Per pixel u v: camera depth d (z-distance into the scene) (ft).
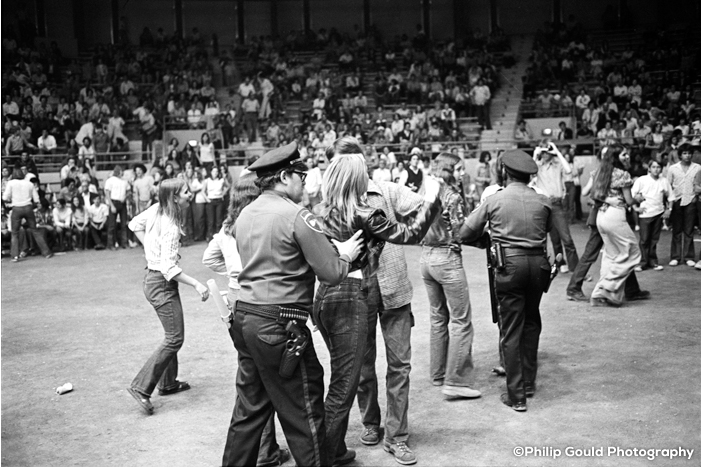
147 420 15.33
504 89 80.33
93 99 75.82
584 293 26.55
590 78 79.51
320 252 10.92
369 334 13.33
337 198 12.21
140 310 26.99
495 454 13.16
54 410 16.07
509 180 16.25
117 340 22.36
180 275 15.30
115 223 49.11
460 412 15.28
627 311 23.45
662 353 18.71
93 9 95.96
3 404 16.55
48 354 20.93
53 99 78.28
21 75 77.00
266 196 11.54
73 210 48.39
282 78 82.33
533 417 14.84
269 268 11.01
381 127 66.74
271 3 99.14
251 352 10.96
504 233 15.49
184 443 14.05
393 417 13.21
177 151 63.41
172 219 15.69
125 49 89.56
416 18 98.58
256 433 11.23
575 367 17.89
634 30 89.15
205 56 88.48
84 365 19.65
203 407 16.05
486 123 72.90
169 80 80.79
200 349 20.77
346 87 80.53
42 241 45.57
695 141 53.31
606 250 24.06
